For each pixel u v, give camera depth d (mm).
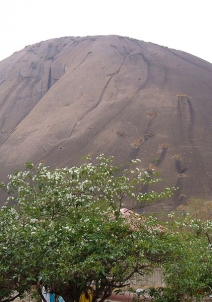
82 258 8102
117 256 8062
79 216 9648
